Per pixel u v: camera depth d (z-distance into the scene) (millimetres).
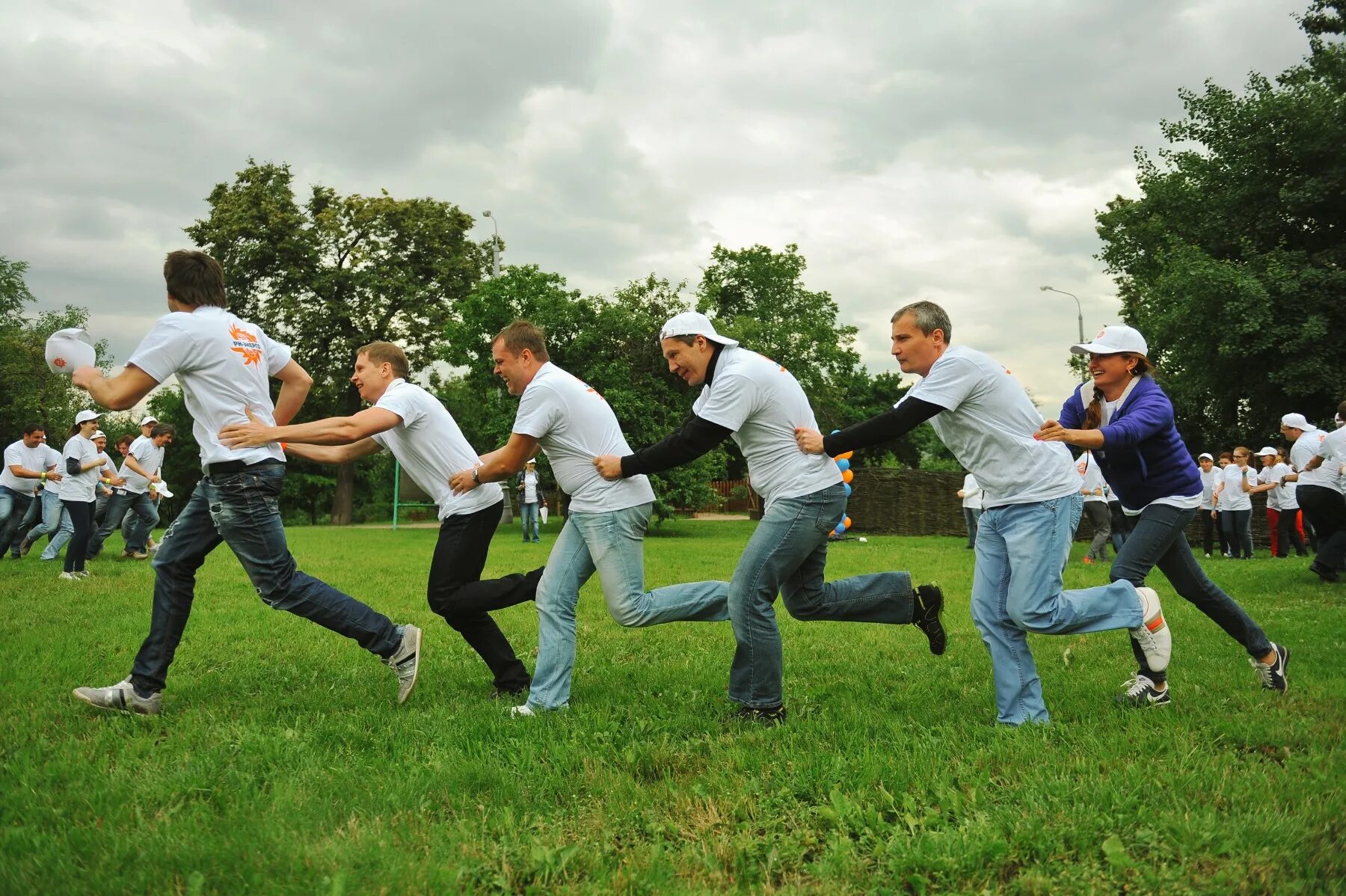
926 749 3465
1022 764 3340
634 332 25453
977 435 3990
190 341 4105
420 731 3867
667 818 2885
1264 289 22766
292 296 34875
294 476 42656
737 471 43969
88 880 2430
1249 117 25109
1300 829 2654
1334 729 3688
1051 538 3932
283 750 3525
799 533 4051
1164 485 4355
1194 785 3039
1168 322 24391
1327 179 24172
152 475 12219
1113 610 4078
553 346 25719
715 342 4172
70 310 49125
